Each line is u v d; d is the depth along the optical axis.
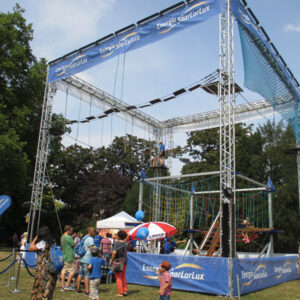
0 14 21.03
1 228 30.02
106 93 17.55
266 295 8.04
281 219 21.72
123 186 31.61
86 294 7.56
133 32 12.98
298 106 14.77
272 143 24.75
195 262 8.25
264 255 14.71
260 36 11.82
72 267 8.19
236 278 7.74
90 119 17.36
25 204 15.09
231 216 8.87
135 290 8.25
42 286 5.65
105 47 13.95
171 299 7.21
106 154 35.62
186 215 20.16
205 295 7.80
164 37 11.86
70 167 35.47
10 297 6.91
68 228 8.41
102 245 9.76
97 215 31.70
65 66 15.43
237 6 10.58
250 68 10.83
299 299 7.71
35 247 5.70
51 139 28.45
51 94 16.33
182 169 31.61
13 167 19.94
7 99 20.12
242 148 25.97
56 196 34.31
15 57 20.48
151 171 28.59
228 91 9.99
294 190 22.48
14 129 19.81
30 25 22.91
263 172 24.19
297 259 11.75
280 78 13.29
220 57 10.27
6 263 12.75
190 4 11.31
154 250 13.13
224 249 8.73
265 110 16.75
